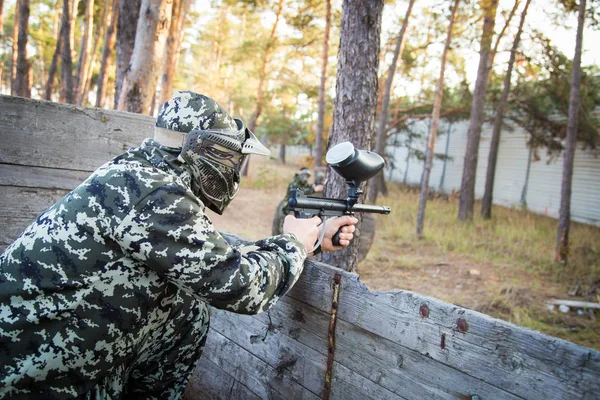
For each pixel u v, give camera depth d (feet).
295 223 5.51
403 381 5.25
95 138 8.60
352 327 5.82
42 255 4.35
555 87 45.03
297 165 107.65
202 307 6.33
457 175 71.15
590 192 51.85
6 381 4.36
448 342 4.86
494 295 21.25
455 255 29.58
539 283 23.84
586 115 45.62
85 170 8.58
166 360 6.07
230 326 7.55
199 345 6.33
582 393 3.95
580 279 24.66
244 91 71.15
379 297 5.50
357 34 10.61
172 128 4.82
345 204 5.80
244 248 5.30
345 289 5.89
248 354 7.22
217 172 4.83
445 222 41.01
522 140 61.16
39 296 4.35
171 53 31.50
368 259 27.53
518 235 34.76
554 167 56.59
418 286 22.72
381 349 5.49
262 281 4.70
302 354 6.41
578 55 29.25
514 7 39.27
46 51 66.64
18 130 7.97
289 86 60.03
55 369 4.50
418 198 57.77
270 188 62.69
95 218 4.29
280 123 78.59
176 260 4.30
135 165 4.52
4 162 7.93
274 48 57.21
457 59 49.83
